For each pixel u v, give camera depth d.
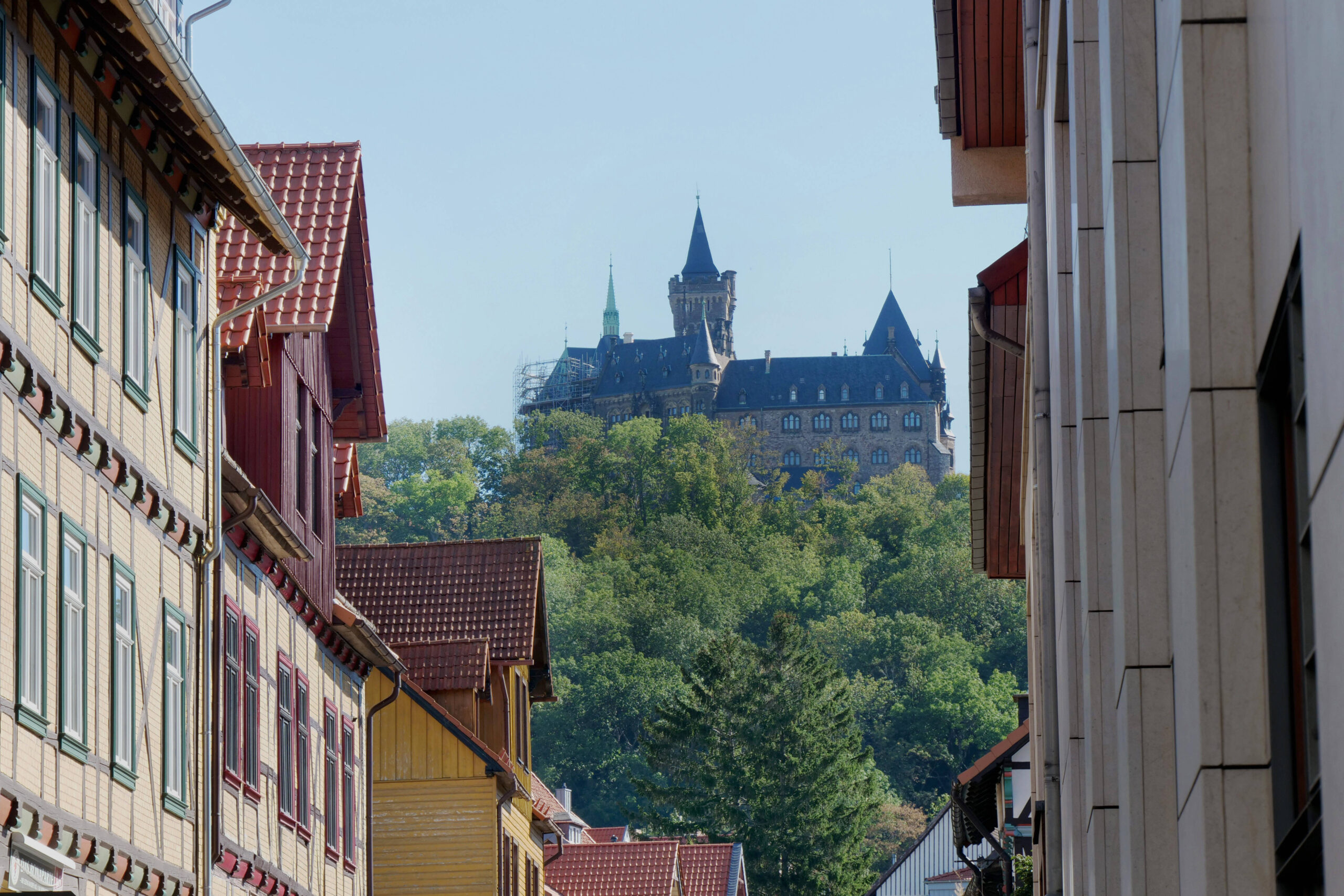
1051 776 20.56
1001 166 32.00
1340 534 6.18
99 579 22.45
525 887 54.22
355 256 37.50
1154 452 11.24
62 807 20.52
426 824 47.41
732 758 153.25
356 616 38.16
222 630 28.58
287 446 33.50
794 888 148.38
